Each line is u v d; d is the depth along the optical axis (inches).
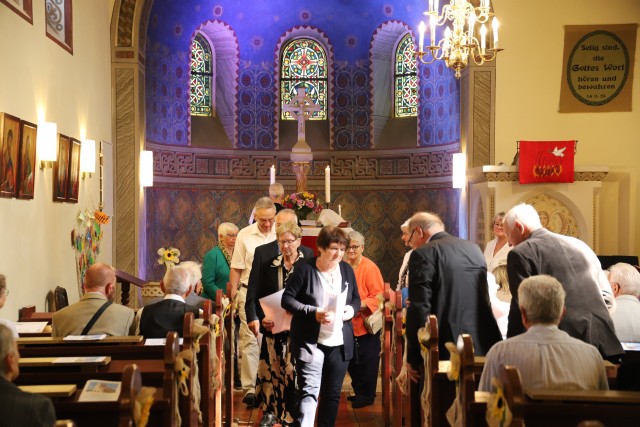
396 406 247.6
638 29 430.3
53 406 124.7
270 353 246.5
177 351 152.8
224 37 572.1
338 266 227.9
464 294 194.7
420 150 553.0
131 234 444.1
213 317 215.8
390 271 570.6
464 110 449.7
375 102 581.6
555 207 376.8
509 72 434.6
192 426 179.8
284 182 579.5
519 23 434.0
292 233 243.4
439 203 538.0
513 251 187.2
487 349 194.9
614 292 211.6
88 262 373.1
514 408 115.2
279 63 583.2
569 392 124.8
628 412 119.5
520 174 370.0
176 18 533.3
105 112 430.0
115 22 441.4
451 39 336.2
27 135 281.7
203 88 569.0
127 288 389.1
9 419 119.1
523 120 434.6
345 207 577.6
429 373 174.9
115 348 182.1
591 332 183.8
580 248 189.2
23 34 285.3
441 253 195.5
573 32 432.1
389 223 570.6
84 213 366.6
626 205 412.2
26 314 275.4
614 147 432.1
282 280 248.1
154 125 515.8
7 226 263.9
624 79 431.2
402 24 565.9
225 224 325.1
